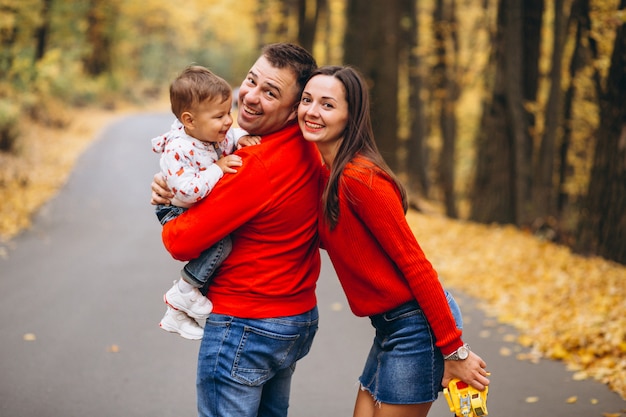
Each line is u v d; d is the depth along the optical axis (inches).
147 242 421.4
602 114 404.5
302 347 114.5
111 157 822.5
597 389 200.1
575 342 237.8
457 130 1082.1
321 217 109.0
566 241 519.8
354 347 240.8
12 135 708.7
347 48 673.0
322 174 113.5
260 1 1242.6
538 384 204.5
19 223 460.4
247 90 109.5
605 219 402.3
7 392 192.5
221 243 107.0
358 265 107.5
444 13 871.7
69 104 1317.7
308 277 112.9
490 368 220.1
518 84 544.1
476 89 928.9
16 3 765.9
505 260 409.1
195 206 105.3
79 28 1163.3
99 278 329.7
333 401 192.4
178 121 111.1
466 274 375.6
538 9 551.8
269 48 110.2
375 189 103.1
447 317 105.5
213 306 110.1
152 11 2069.4
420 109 865.5
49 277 329.7
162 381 204.4
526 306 299.3
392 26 651.5
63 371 210.1
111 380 203.9
